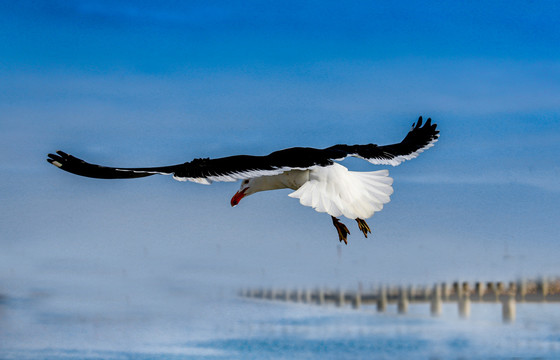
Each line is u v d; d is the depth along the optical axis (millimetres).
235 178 11578
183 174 11406
